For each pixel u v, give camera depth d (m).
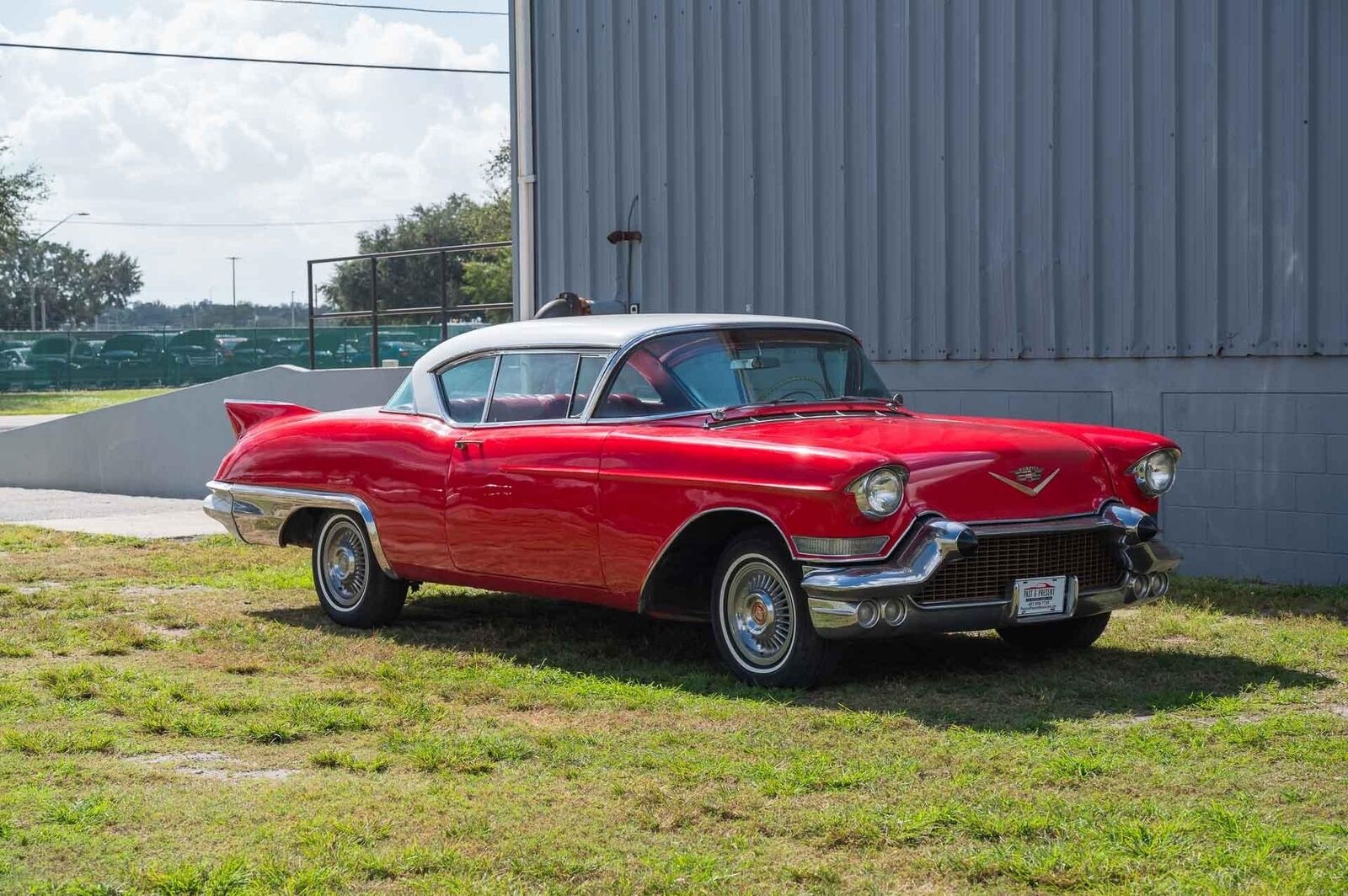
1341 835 4.07
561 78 12.56
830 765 4.80
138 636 7.23
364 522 7.52
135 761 5.04
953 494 5.80
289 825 4.24
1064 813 4.24
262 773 4.89
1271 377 8.87
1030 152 9.73
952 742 5.07
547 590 6.80
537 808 4.39
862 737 5.18
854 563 5.65
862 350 7.24
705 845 4.04
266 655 6.91
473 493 6.99
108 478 17.08
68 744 5.20
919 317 10.34
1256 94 8.80
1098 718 5.44
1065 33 9.55
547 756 4.98
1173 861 3.83
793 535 5.75
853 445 5.84
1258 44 8.77
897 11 10.34
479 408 7.22
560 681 6.21
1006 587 5.96
